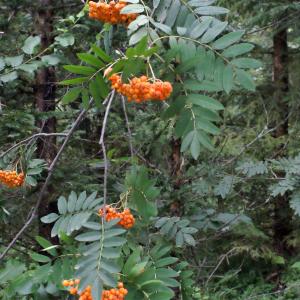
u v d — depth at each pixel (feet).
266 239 22.40
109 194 14.71
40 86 16.80
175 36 7.13
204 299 17.66
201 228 14.24
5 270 8.57
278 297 21.12
